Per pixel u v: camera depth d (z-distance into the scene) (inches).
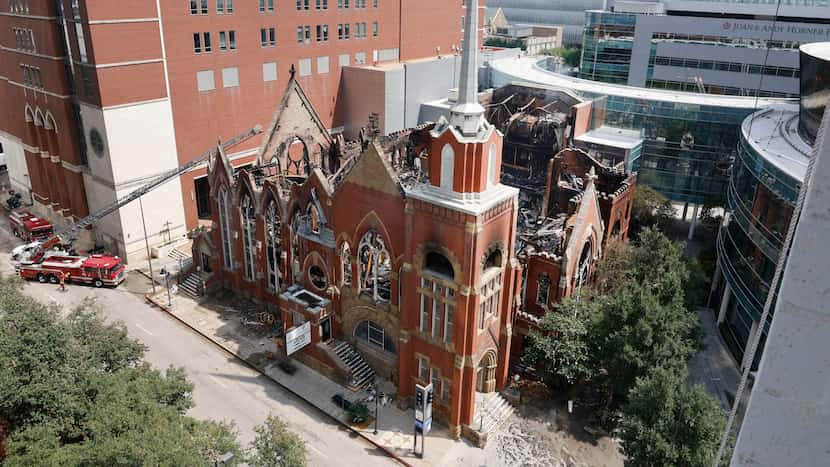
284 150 2800.2
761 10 4675.2
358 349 2162.9
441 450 1814.7
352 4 3996.1
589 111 3582.7
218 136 3321.9
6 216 3580.2
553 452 1815.9
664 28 4835.1
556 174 2768.2
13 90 3363.7
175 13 2957.7
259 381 2117.4
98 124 2819.9
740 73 4574.3
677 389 1496.1
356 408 1909.4
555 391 2078.0
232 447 1384.1
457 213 1647.4
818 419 265.7
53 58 2876.5
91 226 3154.5
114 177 2859.3
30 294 2664.9
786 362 268.7
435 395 1903.3
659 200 3277.6
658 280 2060.8
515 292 2076.8
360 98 4079.7
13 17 3085.6
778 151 2261.3
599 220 2310.5
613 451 1824.6
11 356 1481.3
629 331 1758.1
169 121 3043.8
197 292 2664.9
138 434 1256.2
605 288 2362.2
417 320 1865.2
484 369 1979.6
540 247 2283.5
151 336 2367.1
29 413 1469.0
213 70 3208.7
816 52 2384.4
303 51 3745.1
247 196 2464.3
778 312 268.2
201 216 3452.3
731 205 2556.6
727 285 2481.5
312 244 2196.1
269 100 3582.7
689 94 3631.9
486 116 3735.2
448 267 1808.6
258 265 2506.2
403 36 4483.3
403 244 1867.6
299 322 2162.9
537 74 4330.7
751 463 288.7
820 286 252.1
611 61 5221.5
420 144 3277.6
